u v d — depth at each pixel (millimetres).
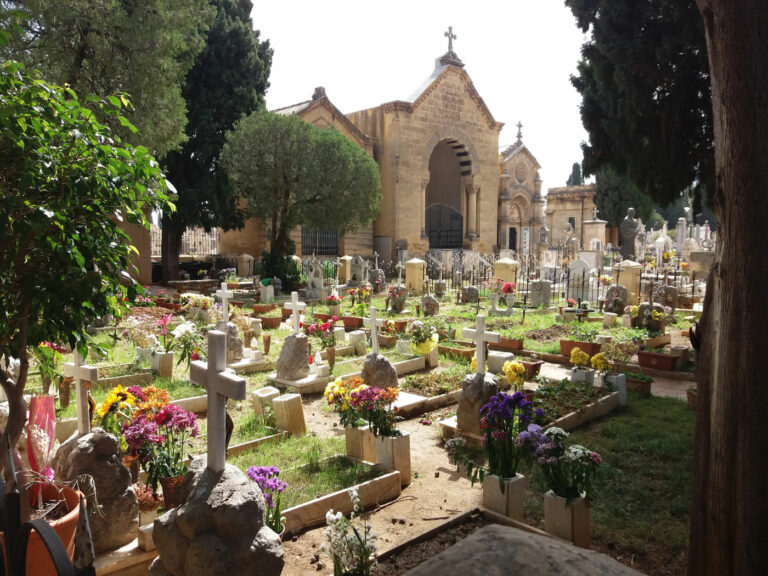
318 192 29953
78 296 3572
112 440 5031
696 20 10406
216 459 3773
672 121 11727
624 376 10703
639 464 7672
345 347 14539
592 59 12680
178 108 21766
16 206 3268
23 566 3041
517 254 48438
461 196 49656
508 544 3152
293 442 8188
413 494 6789
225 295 14141
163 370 11250
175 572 3643
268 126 28578
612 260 39812
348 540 4473
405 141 43750
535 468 7492
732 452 3969
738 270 3914
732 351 3957
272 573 3609
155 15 20047
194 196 29141
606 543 5695
